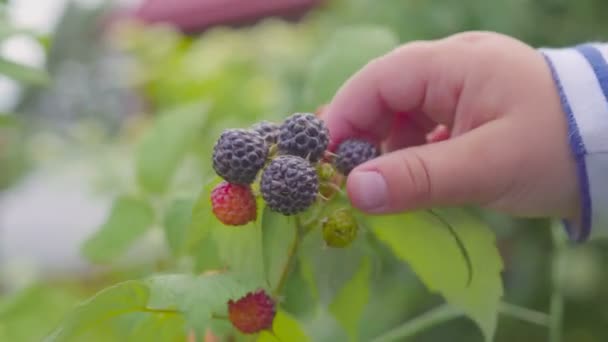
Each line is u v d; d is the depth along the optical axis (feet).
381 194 0.79
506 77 0.85
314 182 0.75
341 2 2.22
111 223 1.02
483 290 0.85
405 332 1.01
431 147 0.83
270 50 2.33
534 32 1.60
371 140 0.94
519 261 1.61
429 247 0.87
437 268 0.88
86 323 0.74
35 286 1.01
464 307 0.88
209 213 0.79
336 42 1.02
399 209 0.81
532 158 0.84
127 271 1.29
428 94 0.90
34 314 1.00
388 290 1.61
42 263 2.75
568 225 0.91
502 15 1.57
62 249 3.03
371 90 0.91
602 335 1.60
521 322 1.59
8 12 1.11
